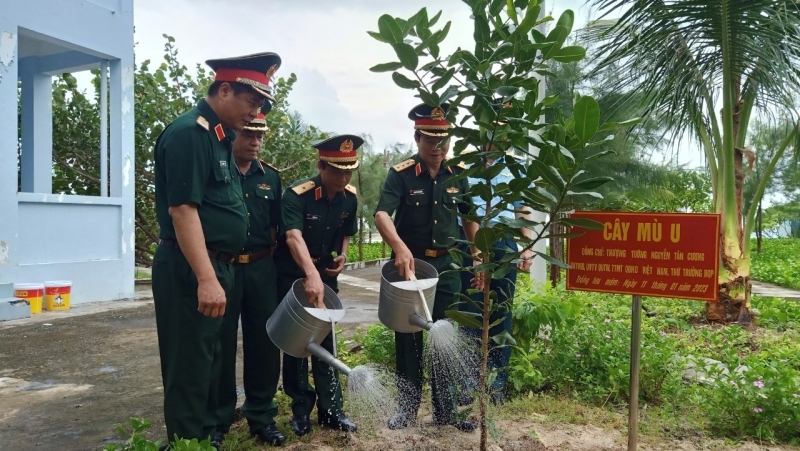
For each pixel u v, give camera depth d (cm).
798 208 2830
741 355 571
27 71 934
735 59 659
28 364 503
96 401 407
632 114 782
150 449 256
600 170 899
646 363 420
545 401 414
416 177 366
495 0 231
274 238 359
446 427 370
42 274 789
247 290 337
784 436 356
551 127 232
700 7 627
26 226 775
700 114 712
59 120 1075
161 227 286
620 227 280
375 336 506
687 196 2053
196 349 279
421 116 361
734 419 369
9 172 740
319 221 357
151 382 452
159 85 1174
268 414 350
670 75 673
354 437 353
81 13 812
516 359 436
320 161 353
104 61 874
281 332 285
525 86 238
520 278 730
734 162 708
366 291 1066
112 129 877
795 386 364
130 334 625
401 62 230
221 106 282
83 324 680
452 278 374
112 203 869
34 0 752
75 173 1138
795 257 2100
